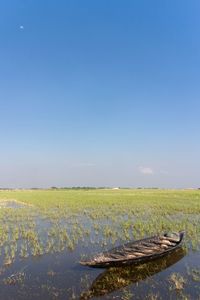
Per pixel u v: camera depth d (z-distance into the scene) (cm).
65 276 1605
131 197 7119
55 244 2288
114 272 1655
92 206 5053
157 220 3388
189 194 8044
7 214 4141
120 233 2666
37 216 3903
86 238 2491
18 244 2303
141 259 1706
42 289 1445
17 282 1534
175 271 1678
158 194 8300
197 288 1447
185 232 2658
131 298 1345
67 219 3609
